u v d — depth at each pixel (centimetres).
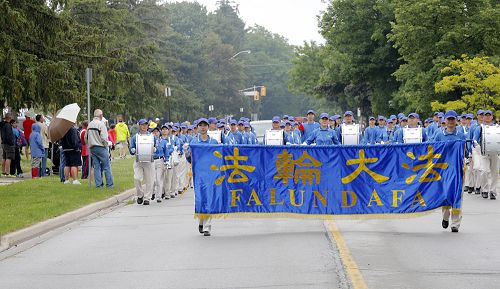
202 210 2162
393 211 2181
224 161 2181
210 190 2172
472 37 6325
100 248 2016
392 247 1911
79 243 2117
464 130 3550
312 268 1636
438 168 2173
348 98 10194
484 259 1745
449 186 2164
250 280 1530
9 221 2358
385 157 2183
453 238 2070
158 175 3297
